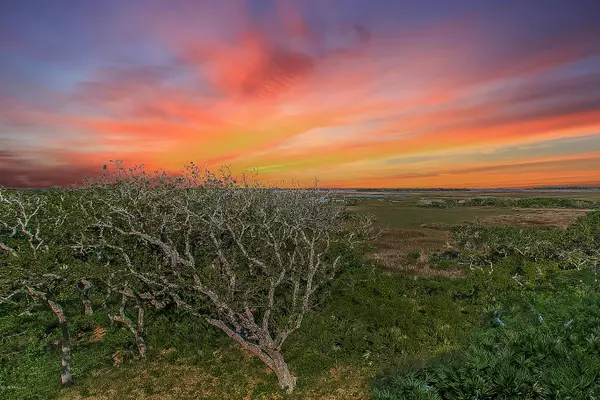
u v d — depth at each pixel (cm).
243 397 1518
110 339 1991
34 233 2083
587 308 1752
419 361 1638
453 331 1931
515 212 8344
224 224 1919
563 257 3152
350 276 2634
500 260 3219
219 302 1552
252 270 1938
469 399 1055
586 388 993
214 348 1947
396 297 2322
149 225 1933
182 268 1842
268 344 1521
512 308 2109
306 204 3144
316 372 1678
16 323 1988
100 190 2256
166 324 2131
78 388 1585
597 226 3947
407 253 4175
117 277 1716
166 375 1694
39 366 1706
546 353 1191
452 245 4425
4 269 1542
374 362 1756
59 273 1572
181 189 2197
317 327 2019
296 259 2241
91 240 1855
